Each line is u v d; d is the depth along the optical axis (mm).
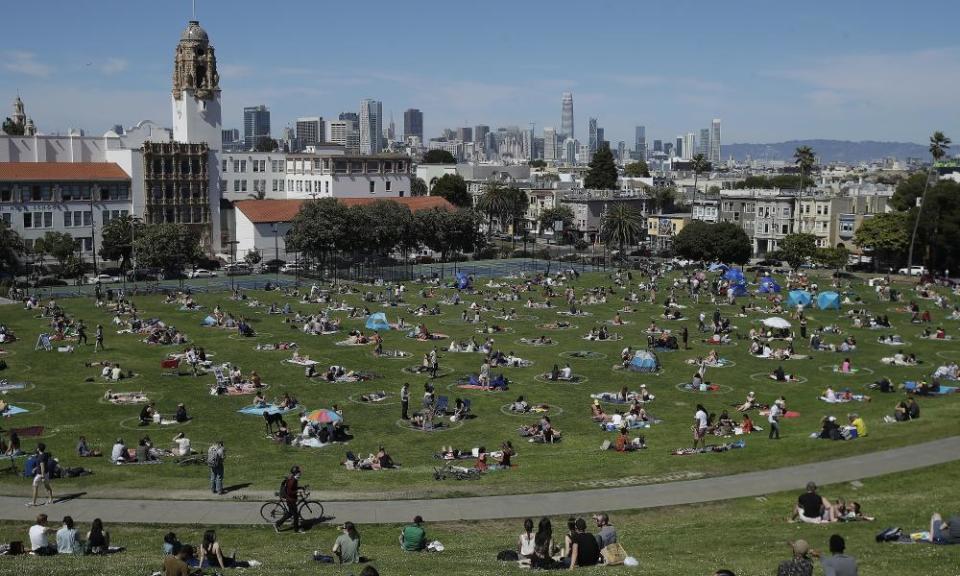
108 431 75125
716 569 37781
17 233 186125
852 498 52875
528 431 75125
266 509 53031
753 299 160000
